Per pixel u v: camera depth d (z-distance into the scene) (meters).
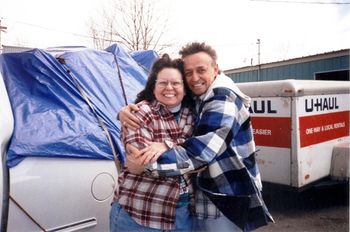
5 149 2.08
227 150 1.99
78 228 2.23
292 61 15.11
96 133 2.50
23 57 2.78
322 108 5.12
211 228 2.08
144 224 1.93
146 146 1.84
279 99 4.81
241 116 2.11
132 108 1.96
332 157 5.30
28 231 2.05
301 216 4.96
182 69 2.07
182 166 1.81
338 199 5.49
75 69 3.09
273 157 4.95
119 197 2.04
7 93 2.48
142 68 4.09
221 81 2.04
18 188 2.01
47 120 2.39
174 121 2.02
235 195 1.99
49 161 2.16
